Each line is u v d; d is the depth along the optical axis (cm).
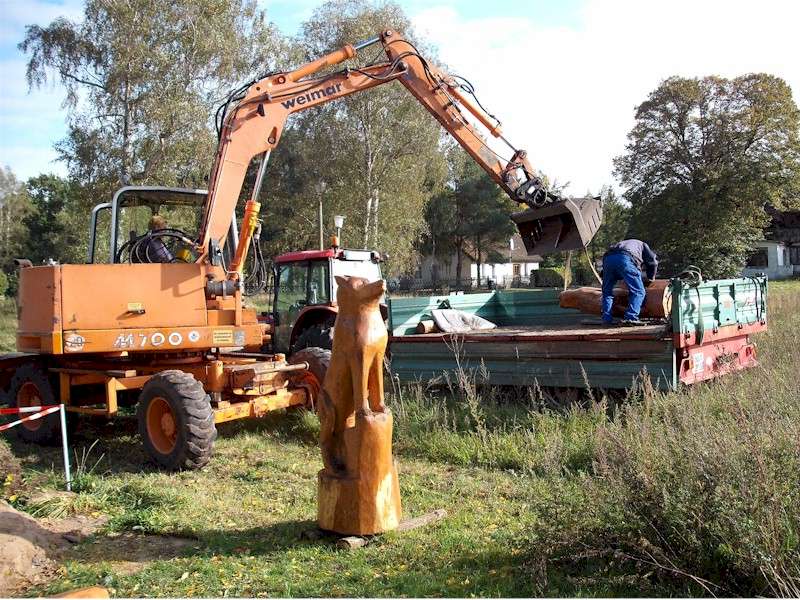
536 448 674
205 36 2897
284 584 418
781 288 3344
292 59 3272
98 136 2869
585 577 395
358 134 3603
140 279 743
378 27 3438
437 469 671
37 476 656
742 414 480
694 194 4138
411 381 948
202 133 2872
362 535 480
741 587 366
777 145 4069
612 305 948
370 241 3625
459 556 449
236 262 795
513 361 855
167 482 650
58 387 823
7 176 5716
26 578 446
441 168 3881
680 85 4153
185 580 432
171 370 726
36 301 741
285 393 820
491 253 6612
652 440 470
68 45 2873
